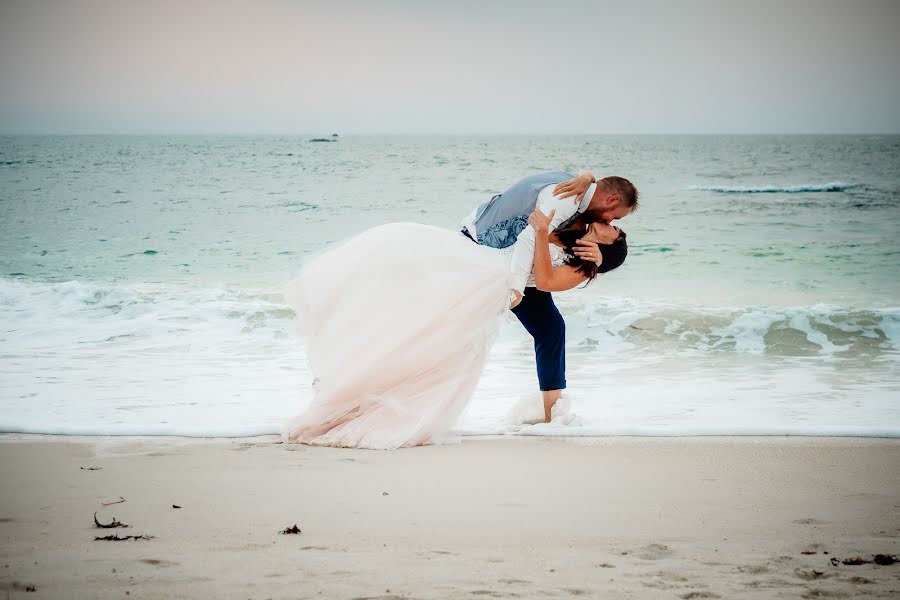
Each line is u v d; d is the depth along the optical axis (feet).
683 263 51.57
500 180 103.19
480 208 16.42
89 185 91.50
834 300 39.19
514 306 16.01
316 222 70.69
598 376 23.89
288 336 30.14
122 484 12.05
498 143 244.01
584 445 15.03
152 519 10.21
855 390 21.48
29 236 60.70
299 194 87.25
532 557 8.72
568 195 15.33
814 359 26.76
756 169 142.31
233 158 134.31
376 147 191.01
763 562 8.59
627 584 7.80
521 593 7.49
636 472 12.96
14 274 46.68
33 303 35.27
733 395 20.83
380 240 15.88
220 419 17.67
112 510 10.63
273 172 109.40
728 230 66.28
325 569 8.15
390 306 15.35
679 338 29.91
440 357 15.37
